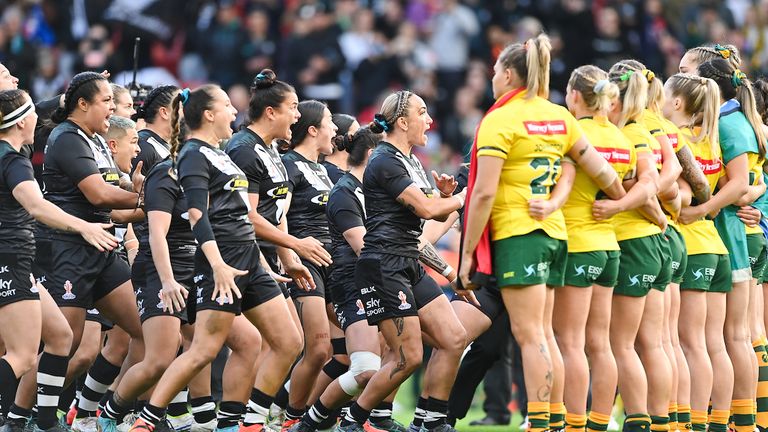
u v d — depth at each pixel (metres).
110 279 29.56
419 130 29.20
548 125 25.06
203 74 63.22
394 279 28.52
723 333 31.80
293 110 29.23
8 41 58.88
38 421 28.08
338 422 32.12
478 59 67.19
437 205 28.36
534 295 24.91
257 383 28.06
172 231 28.69
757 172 32.28
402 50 65.31
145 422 26.34
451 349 29.11
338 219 30.62
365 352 29.61
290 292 31.36
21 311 27.03
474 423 38.25
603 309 26.86
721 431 30.70
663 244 27.89
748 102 31.55
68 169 28.77
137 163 31.09
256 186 28.86
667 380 28.19
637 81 27.48
